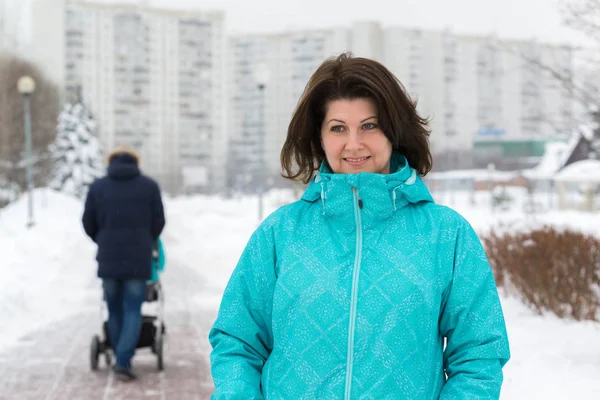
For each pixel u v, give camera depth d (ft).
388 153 6.29
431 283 5.68
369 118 6.11
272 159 392.88
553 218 91.09
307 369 5.57
